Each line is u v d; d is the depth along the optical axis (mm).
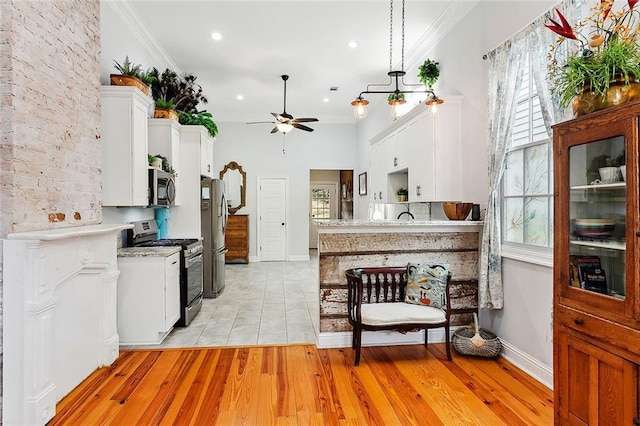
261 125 8789
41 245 2189
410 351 3367
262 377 2852
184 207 5117
